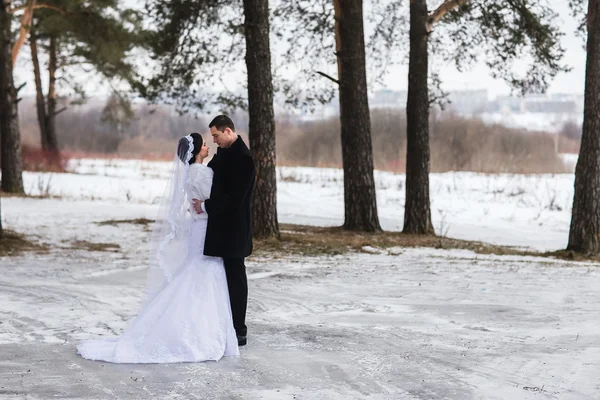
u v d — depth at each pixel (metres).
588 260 13.07
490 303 8.41
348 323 7.34
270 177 14.09
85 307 7.84
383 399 4.94
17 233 14.55
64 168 34.97
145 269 10.68
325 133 47.84
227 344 6.04
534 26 17.20
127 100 33.88
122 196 25.16
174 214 6.12
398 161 40.00
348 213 16.56
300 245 13.64
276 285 9.51
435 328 7.11
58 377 5.32
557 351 6.19
